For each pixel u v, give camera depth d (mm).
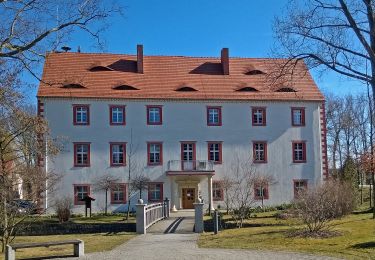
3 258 18766
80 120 46719
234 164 48312
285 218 32281
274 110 49625
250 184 45844
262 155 49031
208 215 40344
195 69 52875
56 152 27609
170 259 16156
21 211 25453
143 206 27203
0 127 22500
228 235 23672
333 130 73500
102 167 46531
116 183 46344
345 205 29781
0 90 20766
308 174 49406
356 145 71000
